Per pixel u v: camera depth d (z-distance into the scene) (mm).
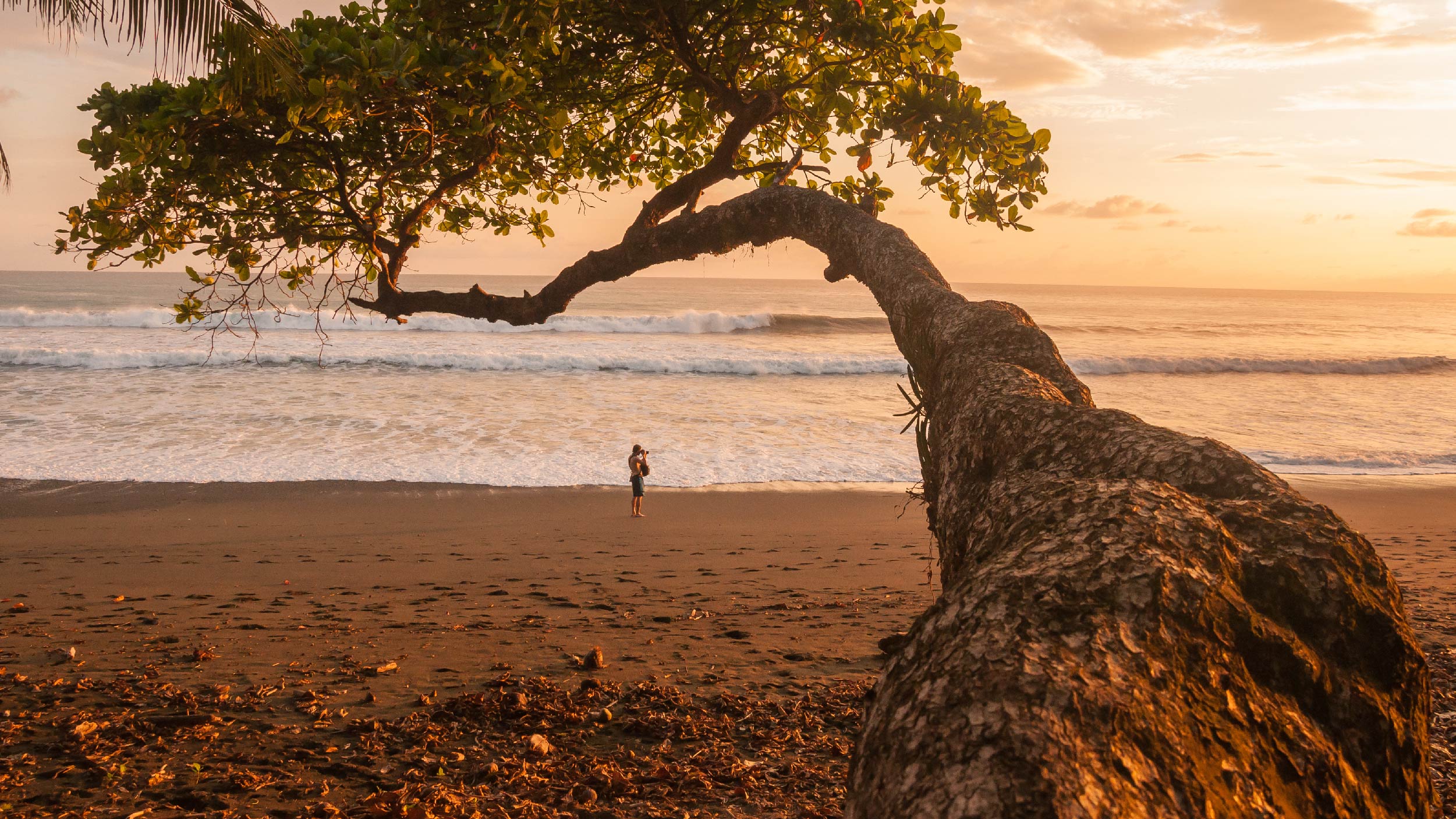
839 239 2947
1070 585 936
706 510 16141
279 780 4855
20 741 5383
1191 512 1087
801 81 3574
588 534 14438
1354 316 85250
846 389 29641
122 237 3242
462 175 3504
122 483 16734
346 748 5395
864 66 3580
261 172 3477
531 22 2775
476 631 8758
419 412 23688
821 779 4914
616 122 4043
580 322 48344
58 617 9336
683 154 4320
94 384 26234
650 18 3279
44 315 41344
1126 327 61750
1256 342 51844
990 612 924
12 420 21312
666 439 21688
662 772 4961
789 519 15609
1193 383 33656
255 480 17172
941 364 2102
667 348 39812
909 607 10039
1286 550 1064
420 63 2787
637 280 182000
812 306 79312
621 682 6930
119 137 2918
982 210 3580
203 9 2873
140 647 7980
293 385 26953
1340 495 17703
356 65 2758
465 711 6043
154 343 34938
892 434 22875
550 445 20656
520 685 6754
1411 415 27000
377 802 4477
